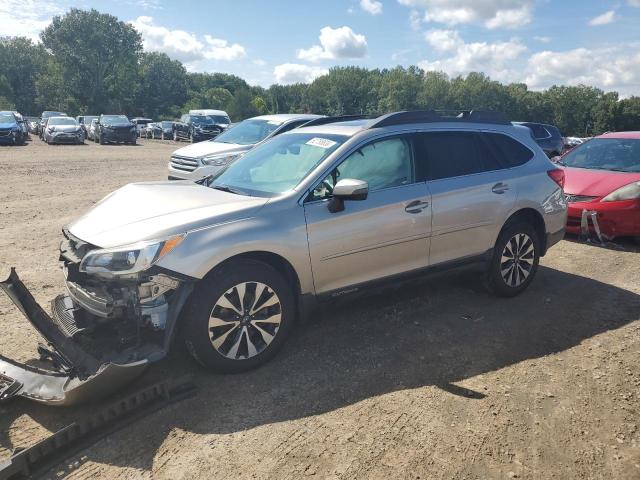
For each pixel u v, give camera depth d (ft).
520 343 13.62
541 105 388.78
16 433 9.62
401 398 10.96
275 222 11.81
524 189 16.35
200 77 490.90
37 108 306.35
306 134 15.15
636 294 17.51
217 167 31.71
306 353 12.85
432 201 14.30
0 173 46.24
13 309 15.07
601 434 9.86
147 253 10.27
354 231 12.86
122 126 96.32
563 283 18.54
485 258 15.84
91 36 266.16
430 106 360.69
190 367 12.01
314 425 10.00
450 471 8.80
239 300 11.41
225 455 9.12
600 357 12.91
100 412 9.55
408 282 14.33
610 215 23.41
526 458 9.16
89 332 11.48
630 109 377.91
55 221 27.14
